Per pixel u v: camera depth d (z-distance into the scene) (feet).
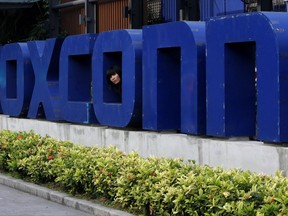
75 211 33.91
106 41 45.60
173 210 27.17
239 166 34.12
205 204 25.90
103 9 66.33
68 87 50.42
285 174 31.09
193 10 50.98
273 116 32.63
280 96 32.22
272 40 32.40
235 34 34.58
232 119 35.81
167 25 39.78
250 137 36.29
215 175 27.71
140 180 30.42
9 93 59.82
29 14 80.28
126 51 43.47
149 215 29.43
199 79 37.81
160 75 40.86
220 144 35.47
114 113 44.88
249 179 26.84
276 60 32.24
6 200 37.17
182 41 38.75
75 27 70.64
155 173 30.60
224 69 35.50
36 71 54.60
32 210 34.32
